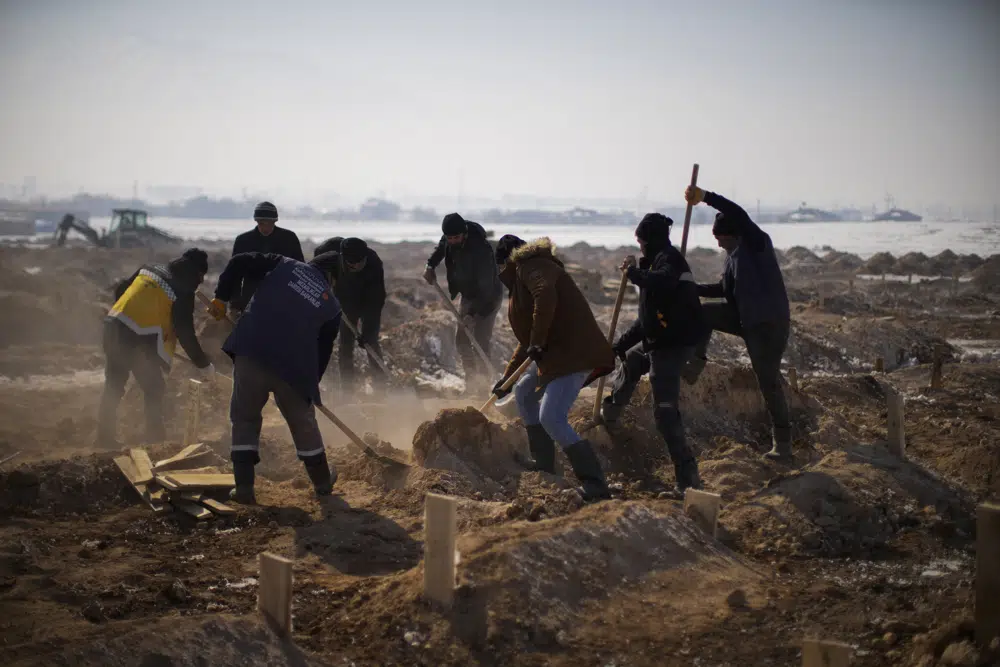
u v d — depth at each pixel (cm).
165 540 589
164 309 793
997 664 411
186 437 763
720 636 467
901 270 3984
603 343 645
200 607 484
